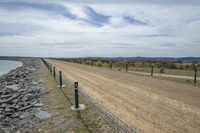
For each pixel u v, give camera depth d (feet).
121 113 27.40
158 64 164.35
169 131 21.03
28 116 29.07
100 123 23.73
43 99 38.17
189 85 53.52
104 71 103.60
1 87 67.10
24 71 125.08
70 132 21.71
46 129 23.24
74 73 90.07
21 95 45.65
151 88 48.39
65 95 40.14
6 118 30.17
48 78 70.18
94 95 39.70
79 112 28.37
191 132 20.81
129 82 59.57
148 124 23.07
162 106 31.14
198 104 32.32
